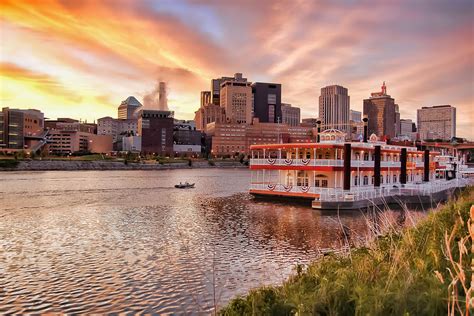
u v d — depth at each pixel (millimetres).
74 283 22078
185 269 24547
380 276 9281
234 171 199250
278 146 61625
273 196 61625
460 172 94500
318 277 10578
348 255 14242
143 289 21078
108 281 22375
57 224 41062
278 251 28844
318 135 72375
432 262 9789
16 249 29984
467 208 16000
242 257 27266
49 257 27656
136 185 98375
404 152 67188
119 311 18344
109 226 39719
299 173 60688
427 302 6938
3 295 20297
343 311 7730
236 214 47125
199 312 16219
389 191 58500
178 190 84062
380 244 14156
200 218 44469
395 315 6852
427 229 14023
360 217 43812
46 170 180625
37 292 20719
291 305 8375
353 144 57750
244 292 20422
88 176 138625
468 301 5320
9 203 58969
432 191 59531
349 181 54625
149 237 34188
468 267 8578
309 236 33906
